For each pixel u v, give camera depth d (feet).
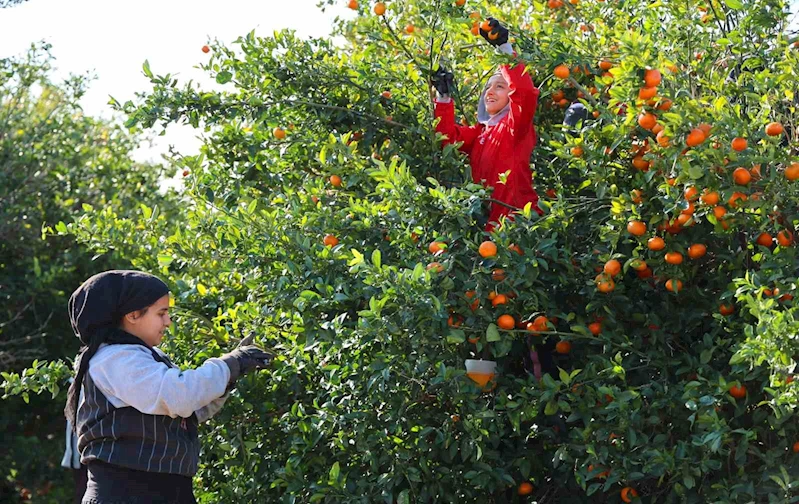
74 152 34.09
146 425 9.20
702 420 10.34
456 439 12.00
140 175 34.37
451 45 16.52
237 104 14.85
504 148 13.74
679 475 11.30
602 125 12.84
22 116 34.88
